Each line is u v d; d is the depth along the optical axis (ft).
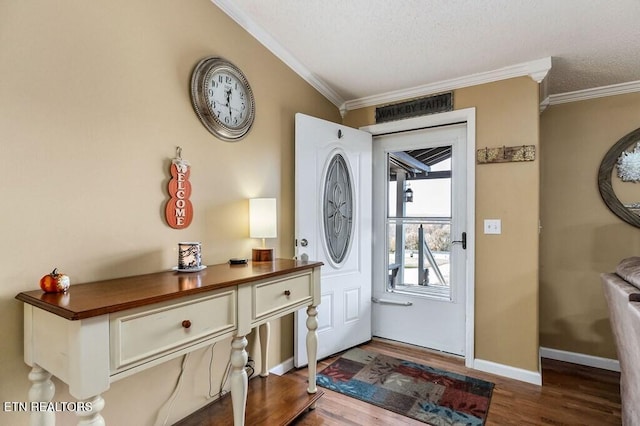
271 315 5.35
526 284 7.68
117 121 4.72
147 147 5.09
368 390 7.07
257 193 7.11
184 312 4.07
